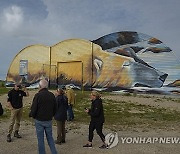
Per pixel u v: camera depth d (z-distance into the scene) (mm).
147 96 34156
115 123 14500
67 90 15203
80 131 12000
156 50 37062
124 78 37844
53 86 42656
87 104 22969
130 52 38000
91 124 9141
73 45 41688
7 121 14320
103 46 39594
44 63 43844
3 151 8516
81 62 40844
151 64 36938
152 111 20297
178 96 35125
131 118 16469
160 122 15180
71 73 41500
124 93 37031
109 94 35281
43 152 7453
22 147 9008
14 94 9969
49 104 7523
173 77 35906
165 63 36531
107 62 39062
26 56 45500
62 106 9516
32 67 44844
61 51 42625
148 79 36750
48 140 7594
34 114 7402
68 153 8367
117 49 38719
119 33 38938
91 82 39781
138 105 23734
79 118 16047
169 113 19375
